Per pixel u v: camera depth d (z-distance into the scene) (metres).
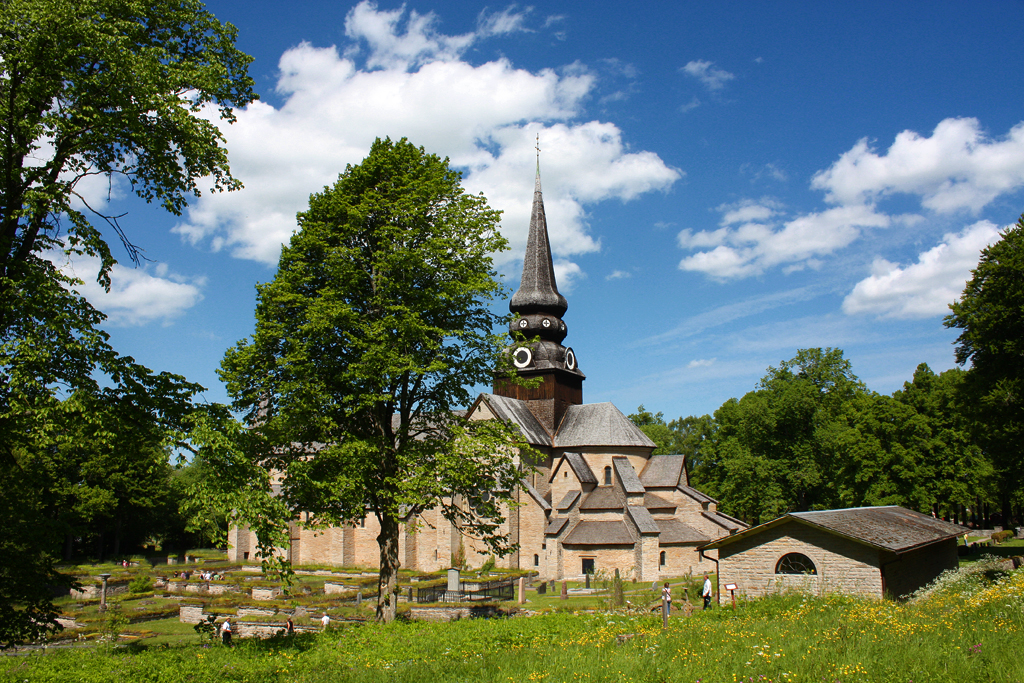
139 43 19.28
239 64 20.64
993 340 42.50
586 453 62.62
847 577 29.81
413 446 26.06
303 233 26.78
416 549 64.00
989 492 71.69
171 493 83.12
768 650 17.34
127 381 18.88
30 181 18.41
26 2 16.73
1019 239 43.22
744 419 71.50
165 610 44.59
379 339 24.62
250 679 17.69
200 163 19.95
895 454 61.31
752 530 32.06
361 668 18.92
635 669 15.92
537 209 67.44
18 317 17.55
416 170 27.84
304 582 54.44
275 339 25.14
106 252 18.78
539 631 26.14
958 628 17.41
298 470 22.98
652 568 55.22
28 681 16.47
